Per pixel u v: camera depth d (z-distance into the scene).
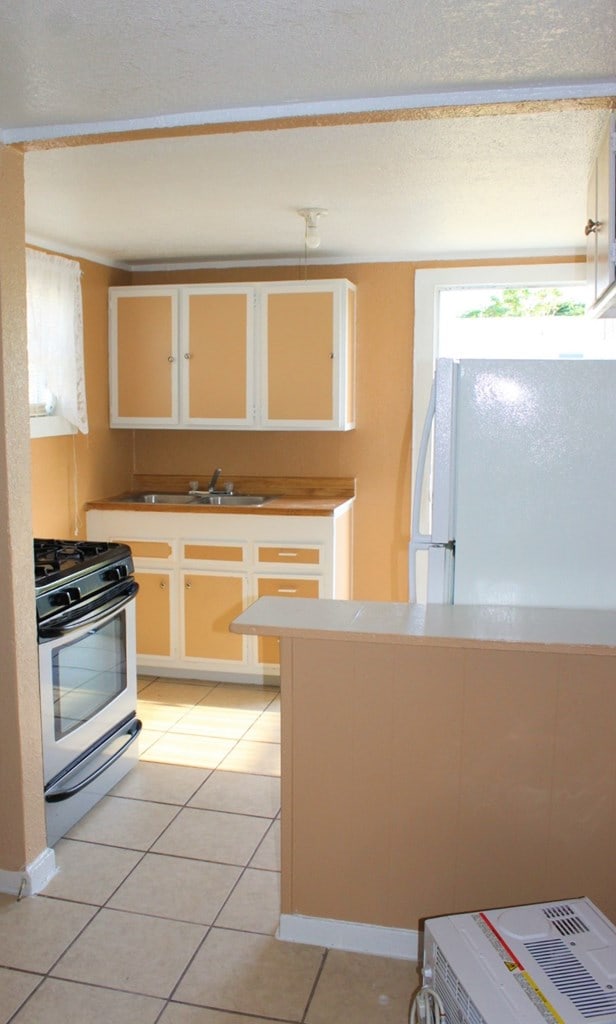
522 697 2.03
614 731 2.00
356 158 2.68
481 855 2.10
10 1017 1.98
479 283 4.35
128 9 1.58
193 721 3.81
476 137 2.43
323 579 4.08
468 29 1.68
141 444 4.89
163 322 4.41
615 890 2.05
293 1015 1.98
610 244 2.10
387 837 2.14
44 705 2.60
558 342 4.41
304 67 1.87
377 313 4.49
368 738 2.12
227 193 3.13
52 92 2.00
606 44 1.76
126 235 3.92
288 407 4.31
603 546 2.15
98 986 2.08
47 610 2.61
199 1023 1.96
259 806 3.01
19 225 2.32
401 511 4.59
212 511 4.16
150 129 2.19
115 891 2.48
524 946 1.50
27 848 2.45
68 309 4.04
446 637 1.92
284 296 4.25
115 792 3.12
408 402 4.50
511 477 2.17
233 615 4.21
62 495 4.18
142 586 4.30
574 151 2.57
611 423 2.12
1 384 2.26
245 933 2.28
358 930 2.20
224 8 1.58
